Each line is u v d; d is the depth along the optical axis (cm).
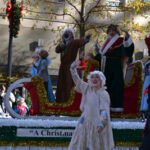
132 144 1028
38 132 1004
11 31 1800
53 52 2694
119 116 1074
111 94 1055
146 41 970
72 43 1122
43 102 1052
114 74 1061
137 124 1034
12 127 994
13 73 2609
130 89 1088
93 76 825
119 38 1076
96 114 806
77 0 2711
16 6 1797
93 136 800
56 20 2720
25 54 2655
